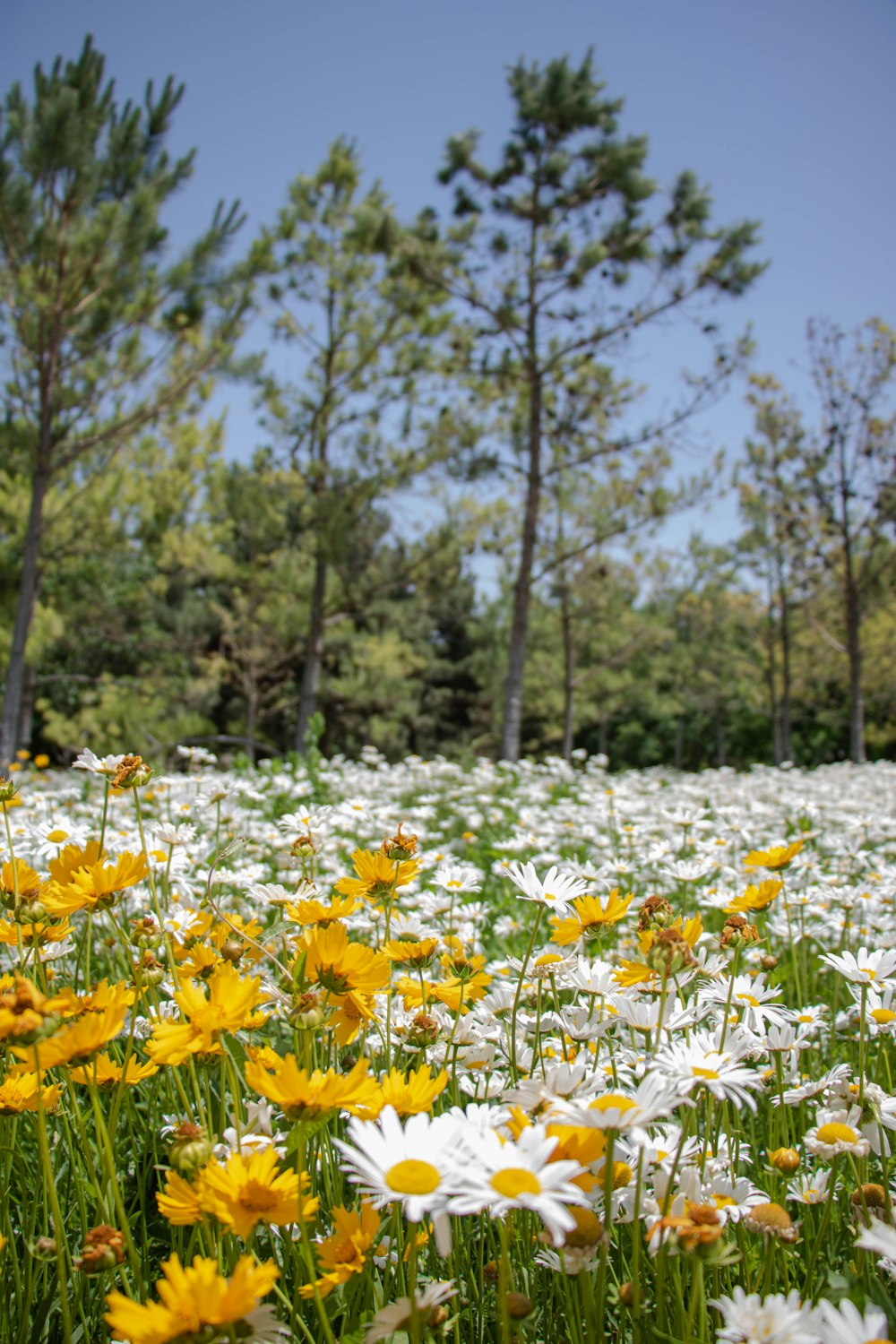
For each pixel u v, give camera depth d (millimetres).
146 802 5145
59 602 15414
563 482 17406
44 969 1878
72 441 11539
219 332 10898
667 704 28250
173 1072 1513
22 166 9367
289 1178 1082
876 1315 955
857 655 16953
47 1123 1638
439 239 14391
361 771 8547
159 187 9938
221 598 23750
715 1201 1299
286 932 1762
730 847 4176
